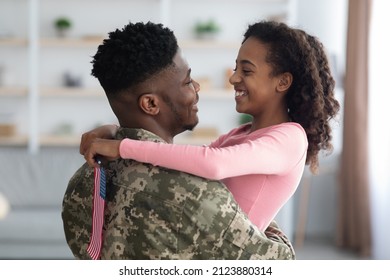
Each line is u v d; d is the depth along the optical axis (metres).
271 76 2.03
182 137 8.05
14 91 7.92
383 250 7.05
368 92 7.22
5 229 6.28
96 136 1.87
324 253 7.43
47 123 8.27
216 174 1.68
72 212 1.93
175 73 1.81
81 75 8.20
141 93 1.79
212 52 8.31
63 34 7.98
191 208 1.67
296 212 8.44
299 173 1.96
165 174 1.70
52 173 7.06
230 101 8.40
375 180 7.24
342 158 7.50
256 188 1.92
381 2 6.95
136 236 1.70
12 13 8.08
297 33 2.06
